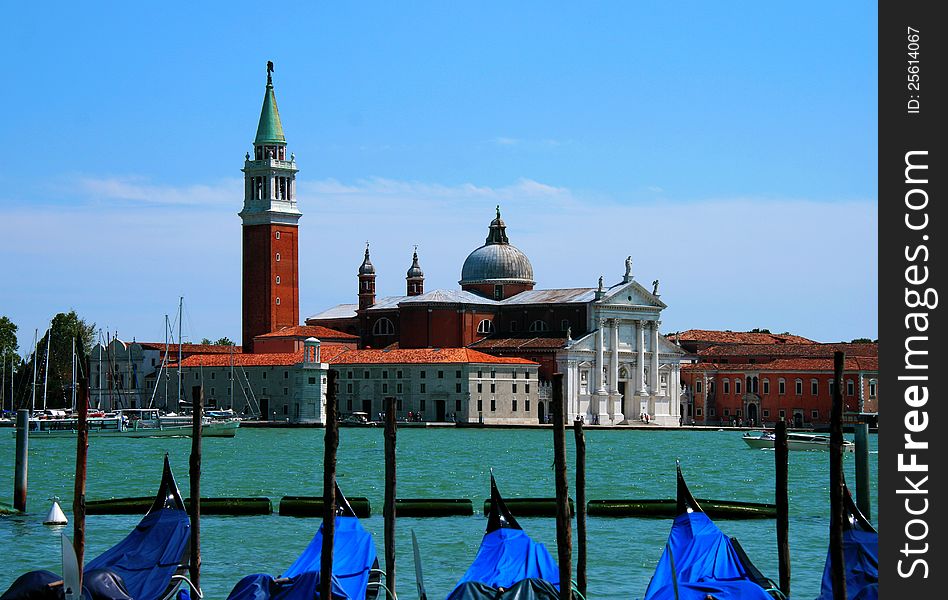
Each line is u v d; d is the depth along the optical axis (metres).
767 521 81.62
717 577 52.91
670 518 81.56
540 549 55.91
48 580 47.69
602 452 169.50
